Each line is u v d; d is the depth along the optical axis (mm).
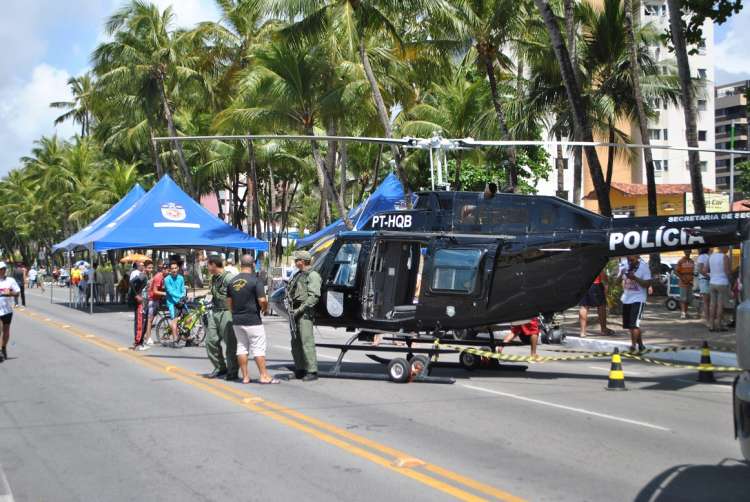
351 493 8852
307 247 42438
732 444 11289
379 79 41969
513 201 17625
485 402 14672
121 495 8883
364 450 10844
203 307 24938
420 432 12000
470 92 44812
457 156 46500
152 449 11000
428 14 34000
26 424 12734
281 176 73625
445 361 21641
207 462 10281
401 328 17766
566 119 43344
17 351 23406
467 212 17891
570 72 29344
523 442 11367
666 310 33531
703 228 16109
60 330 31156
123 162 80312
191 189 57562
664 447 11086
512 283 17156
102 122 78812
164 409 13898
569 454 10664
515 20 35938
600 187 29891
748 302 8500
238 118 40031
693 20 27234
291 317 17297
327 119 38125
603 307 26000
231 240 43062
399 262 18906
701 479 9406
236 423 12680
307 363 17234
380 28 34094
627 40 38969
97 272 53000
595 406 14312
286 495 8797
